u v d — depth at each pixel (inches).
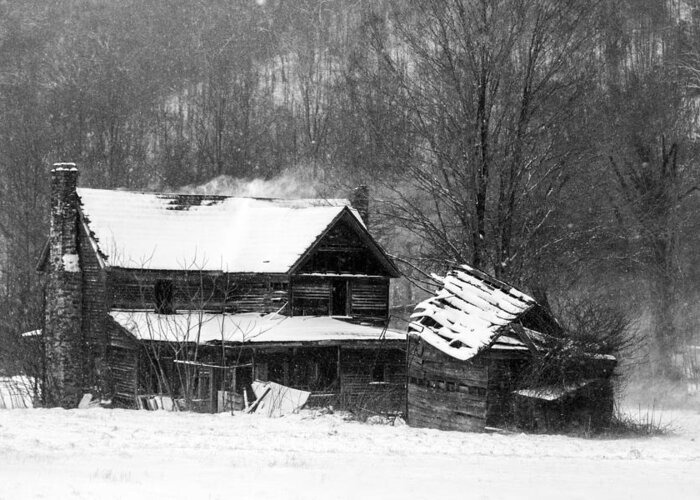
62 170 1780.3
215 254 1758.1
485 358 1098.1
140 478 543.8
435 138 1561.3
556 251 1598.2
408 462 711.1
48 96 3604.8
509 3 1524.4
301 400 1336.1
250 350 1573.6
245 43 4884.4
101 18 4795.8
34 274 2536.9
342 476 601.3
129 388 1651.1
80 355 1748.3
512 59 1553.9
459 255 1520.7
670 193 1969.7
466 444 880.3
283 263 1673.2
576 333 1133.1
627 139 1988.2
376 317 1753.2
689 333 1870.1
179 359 1579.7
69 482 508.7
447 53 1531.7
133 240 1739.7
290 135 3907.5
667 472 717.9
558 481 635.5
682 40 2551.7
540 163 1541.6
